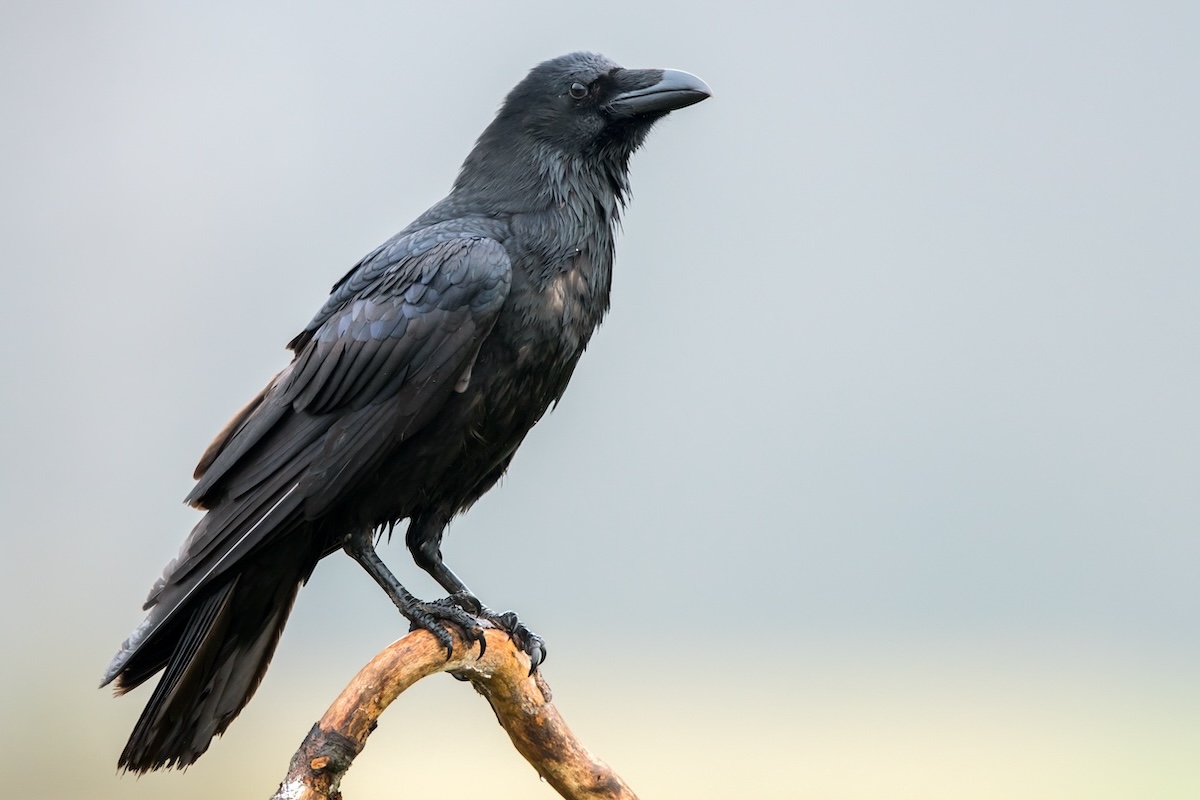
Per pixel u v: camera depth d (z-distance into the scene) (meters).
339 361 9.63
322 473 9.45
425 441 9.71
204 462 10.28
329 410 9.66
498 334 9.84
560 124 10.74
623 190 11.29
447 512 10.47
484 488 10.83
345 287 10.32
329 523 9.78
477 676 7.98
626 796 8.17
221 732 9.38
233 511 9.46
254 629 9.57
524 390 10.08
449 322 9.58
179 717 9.26
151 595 9.23
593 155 10.87
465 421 9.74
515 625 9.62
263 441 9.75
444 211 10.74
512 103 10.98
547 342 10.05
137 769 9.09
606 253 10.80
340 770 6.93
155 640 9.39
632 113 10.85
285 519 9.37
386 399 9.56
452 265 9.70
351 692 7.21
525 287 9.98
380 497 9.78
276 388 10.02
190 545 9.34
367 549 9.74
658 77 10.93
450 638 7.72
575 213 10.52
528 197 10.52
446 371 9.54
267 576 9.55
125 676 9.35
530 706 8.12
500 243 10.11
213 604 9.28
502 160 10.77
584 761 8.16
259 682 9.55
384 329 9.60
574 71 10.92
